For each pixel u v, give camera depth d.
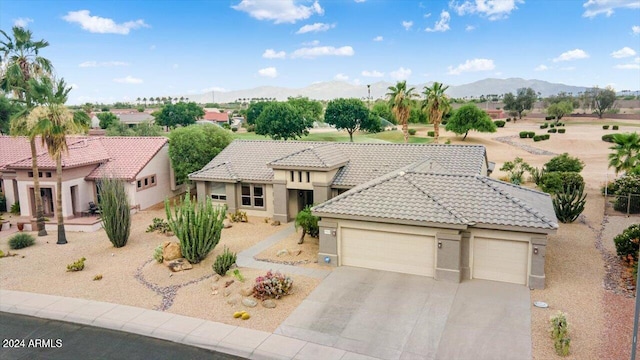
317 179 28.47
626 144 33.81
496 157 63.25
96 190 33.53
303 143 34.59
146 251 24.61
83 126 26.70
